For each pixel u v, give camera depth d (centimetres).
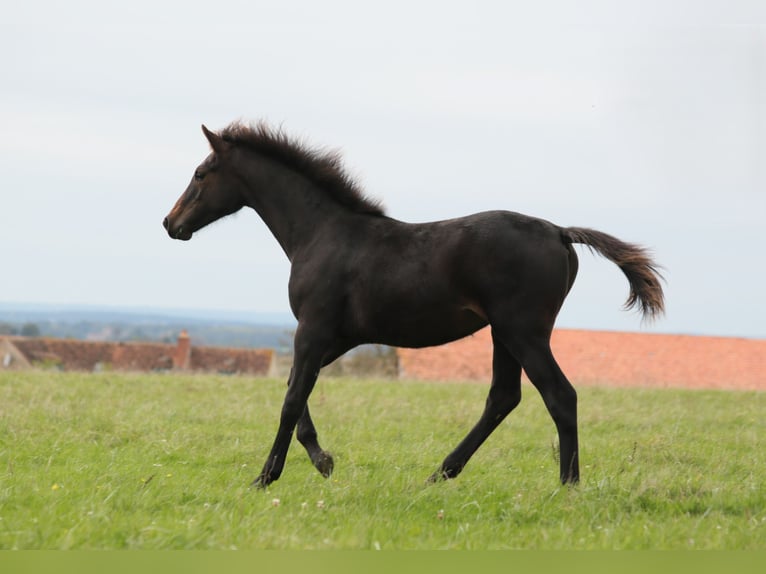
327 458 1225
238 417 1850
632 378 5400
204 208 1323
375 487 1105
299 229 1243
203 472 1280
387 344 1183
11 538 821
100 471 1228
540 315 1085
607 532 878
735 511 1019
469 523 956
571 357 5584
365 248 1170
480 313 1116
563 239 1123
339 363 5375
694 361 5641
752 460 1423
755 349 5816
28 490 1059
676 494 1076
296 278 1209
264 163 1280
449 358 5478
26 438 1484
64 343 6788
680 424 1909
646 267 1114
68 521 897
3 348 6469
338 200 1234
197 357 6806
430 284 1118
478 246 1093
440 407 2089
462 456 1189
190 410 1930
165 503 1030
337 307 1178
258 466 1356
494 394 1196
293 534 851
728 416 2058
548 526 955
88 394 2150
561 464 1084
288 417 1179
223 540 836
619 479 1140
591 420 1933
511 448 1562
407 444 1594
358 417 1902
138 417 1786
